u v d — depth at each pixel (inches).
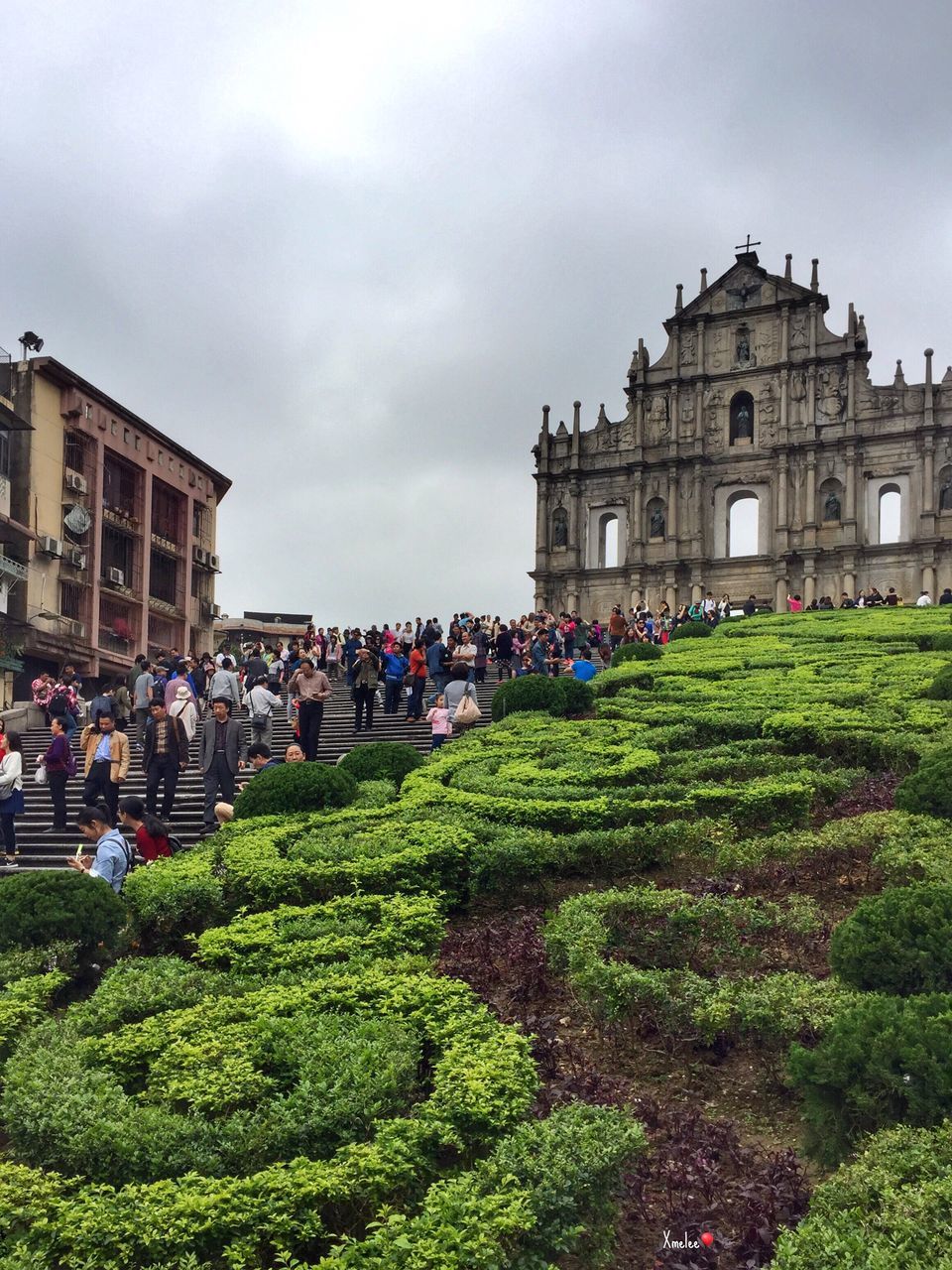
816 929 374.9
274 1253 226.7
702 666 1103.6
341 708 1255.5
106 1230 217.9
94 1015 324.8
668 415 2667.3
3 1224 222.5
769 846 478.6
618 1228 250.5
